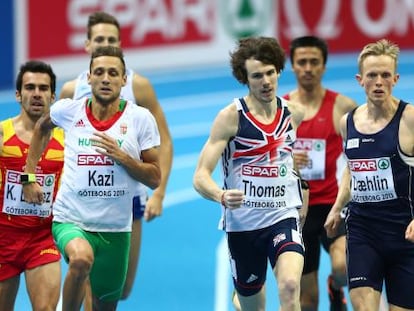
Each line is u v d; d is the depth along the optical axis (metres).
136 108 21.45
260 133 20.95
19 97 22.02
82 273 20.47
